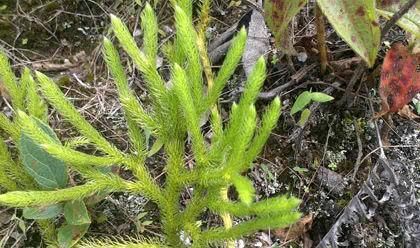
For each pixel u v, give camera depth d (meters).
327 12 0.24
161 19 0.39
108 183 0.25
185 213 0.26
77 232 0.29
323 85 0.35
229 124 0.23
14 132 0.28
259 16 0.36
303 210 0.33
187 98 0.22
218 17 0.38
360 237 0.32
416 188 0.33
